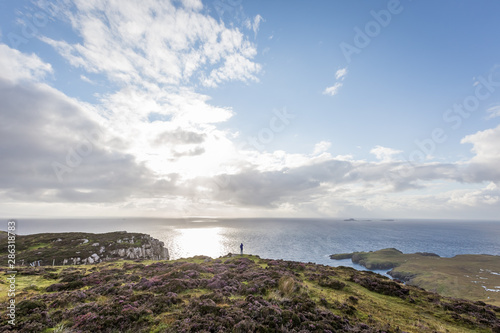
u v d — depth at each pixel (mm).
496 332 17031
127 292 18641
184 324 12508
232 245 178500
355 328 13789
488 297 68000
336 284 24234
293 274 27750
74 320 12977
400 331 14305
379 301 20953
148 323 12836
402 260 134250
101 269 32750
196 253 143000
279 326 12898
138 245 76250
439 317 19125
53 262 53938
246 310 14648
